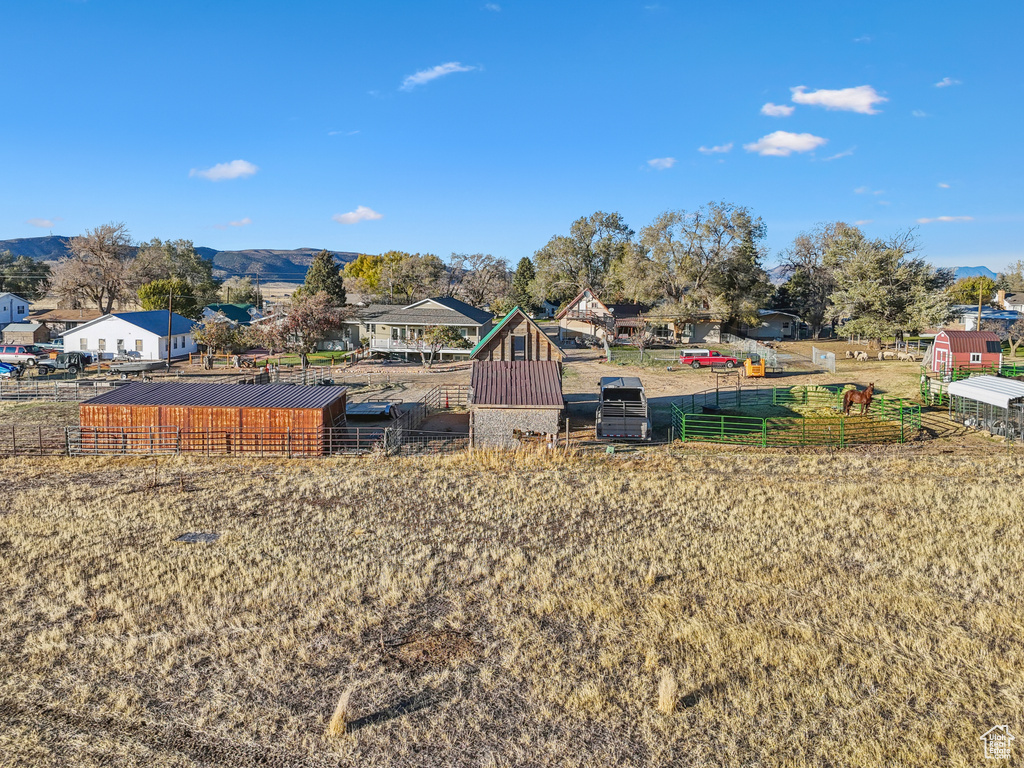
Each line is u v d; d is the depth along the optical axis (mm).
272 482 28469
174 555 19969
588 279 127250
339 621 15992
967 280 118438
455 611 16547
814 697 12852
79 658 14305
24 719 12250
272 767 11062
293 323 67125
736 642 14852
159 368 63812
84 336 70750
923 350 73312
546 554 20359
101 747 11477
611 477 28656
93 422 34094
